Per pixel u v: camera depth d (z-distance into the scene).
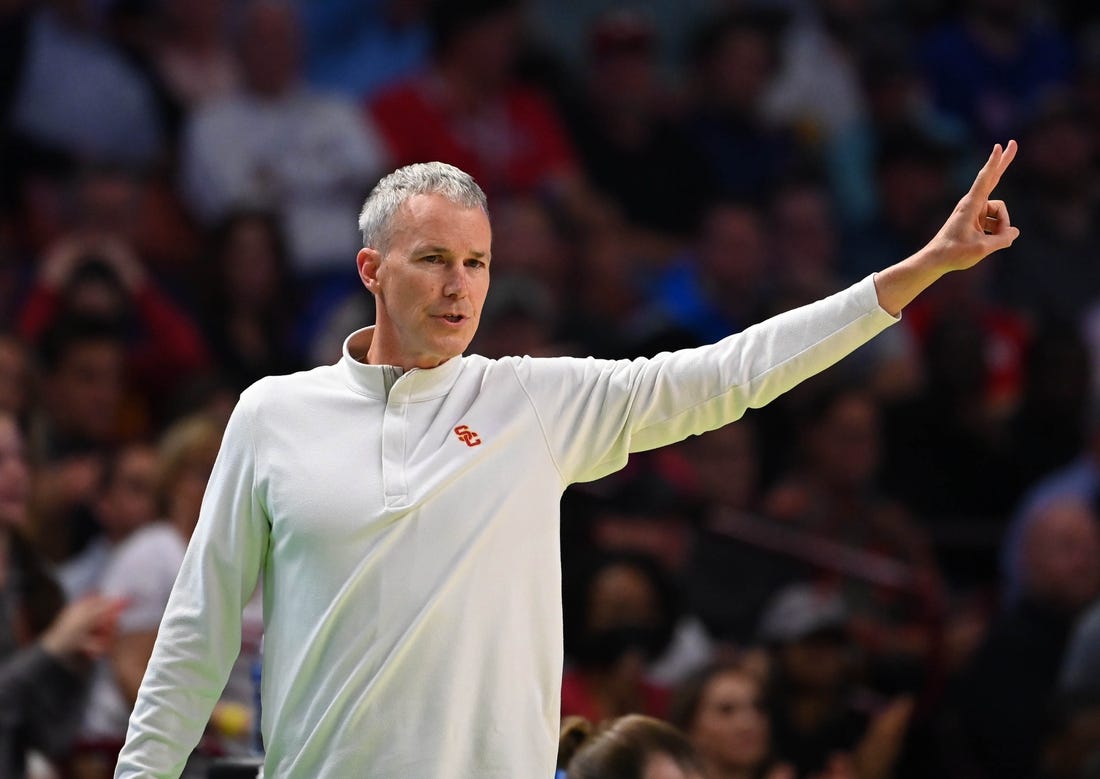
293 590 11.52
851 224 38.62
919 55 42.19
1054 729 23.69
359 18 37.03
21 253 31.05
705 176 37.41
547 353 29.64
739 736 19.78
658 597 22.81
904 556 27.16
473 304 11.83
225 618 11.77
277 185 33.09
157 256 31.88
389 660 11.21
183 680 11.67
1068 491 30.11
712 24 38.91
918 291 11.60
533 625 11.59
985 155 41.44
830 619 22.83
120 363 27.20
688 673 21.42
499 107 35.91
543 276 32.91
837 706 22.59
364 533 11.41
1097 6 44.50
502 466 11.66
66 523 24.06
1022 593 26.53
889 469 31.17
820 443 27.61
